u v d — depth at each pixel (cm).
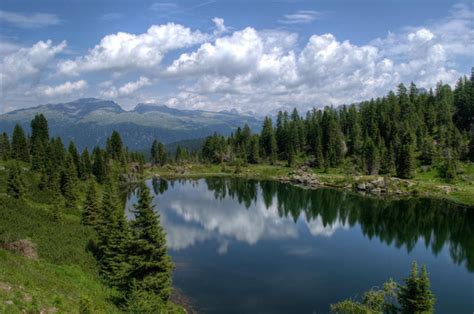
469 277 6506
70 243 5209
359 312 4688
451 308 5253
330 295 5603
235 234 9400
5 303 2366
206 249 8050
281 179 19812
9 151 15050
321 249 8131
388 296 4991
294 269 6806
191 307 5094
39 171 12850
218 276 6366
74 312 2741
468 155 16738
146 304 3412
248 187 17788
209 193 16350
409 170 16088
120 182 18262
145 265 3816
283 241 8800
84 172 14662
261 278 6288
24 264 3516
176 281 6075
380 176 16738
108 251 4628
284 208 12800
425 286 4153
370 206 12725
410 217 11138
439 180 15512
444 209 12038
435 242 8719
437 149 17338
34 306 2519
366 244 8575
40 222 5916
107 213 6222
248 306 5172
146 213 3909
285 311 5047
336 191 15838
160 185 19062
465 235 9288
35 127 17038
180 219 11100
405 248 8262
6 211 5797
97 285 4081
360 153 19688
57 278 3603
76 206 9694
